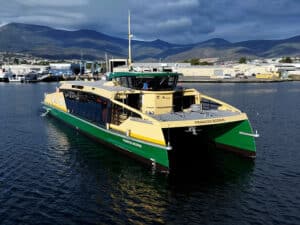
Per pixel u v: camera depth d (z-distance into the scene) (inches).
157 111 1031.6
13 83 5472.4
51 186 805.2
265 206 695.1
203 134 1141.1
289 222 631.8
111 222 636.7
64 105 1512.1
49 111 1823.3
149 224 628.4
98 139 1166.3
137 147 919.7
